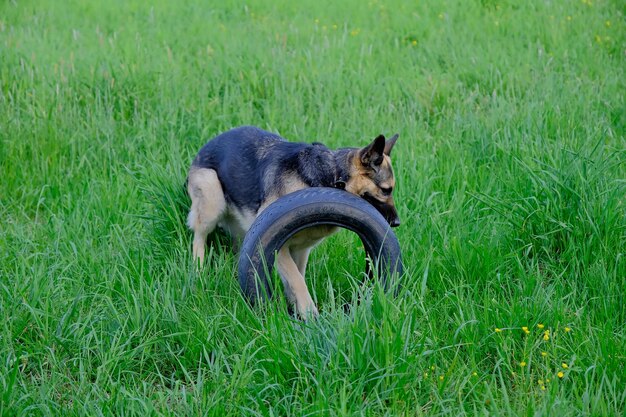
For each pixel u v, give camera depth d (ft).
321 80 36.94
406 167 28.81
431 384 17.62
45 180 30.01
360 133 32.24
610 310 20.42
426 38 45.96
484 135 30.76
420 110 35.19
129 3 53.16
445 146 31.32
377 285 19.11
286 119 33.42
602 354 18.17
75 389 17.81
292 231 20.58
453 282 22.03
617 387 17.49
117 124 33.24
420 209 25.85
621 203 23.81
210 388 17.53
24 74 36.58
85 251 23.75
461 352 19.16
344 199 20.90
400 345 17.74
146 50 40.98
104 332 19.75
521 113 33.24
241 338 19.19
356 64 40.37
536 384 18.17
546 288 21.66
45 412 16.58
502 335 19.24
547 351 18.67
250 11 51.88
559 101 34.76
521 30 46.14
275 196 22.57
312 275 23.76
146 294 20.84
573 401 17.10
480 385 17.75
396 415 16.42
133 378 18.58
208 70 38.22
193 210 24.36
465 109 34.91
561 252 23.98
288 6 52.70
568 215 23.97
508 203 25.22
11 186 30.04
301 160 22.49
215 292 21.50
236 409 16.84
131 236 25.11
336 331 18.10
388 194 22.75
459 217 25.16
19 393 17.43
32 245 24.29
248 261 20.51
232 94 35.35
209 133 32.27
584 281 22.03
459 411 16.89
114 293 21.75
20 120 32.86
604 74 39.17
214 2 53.83
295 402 17.03
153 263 23.22
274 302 20.49
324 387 17.11
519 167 27.66
